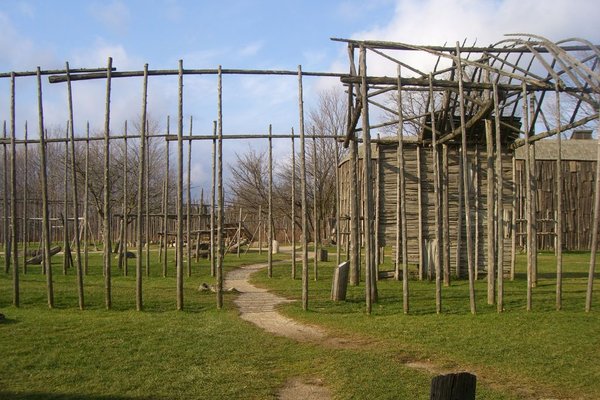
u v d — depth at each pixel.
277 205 46.31
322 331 9.58
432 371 7.21
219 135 12.02
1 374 6.83
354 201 15.02
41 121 11.97
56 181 32.84
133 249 35.16
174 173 41.50
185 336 8.98
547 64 11.61
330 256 30.62
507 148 18.06
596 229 10.94
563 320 10.08
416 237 18.06
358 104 13.29
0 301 12.16
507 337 8.88
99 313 11.01
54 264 22.34
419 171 18.14
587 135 43.94
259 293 14.51
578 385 6.69
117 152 35.66
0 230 33.53
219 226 11.98
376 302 12.62
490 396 6.30
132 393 6.24
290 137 18.33
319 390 6.57
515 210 17.95
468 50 13.77
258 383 6.72
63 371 7.00
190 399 6.12
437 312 11.02
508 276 17.86
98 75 11.95
